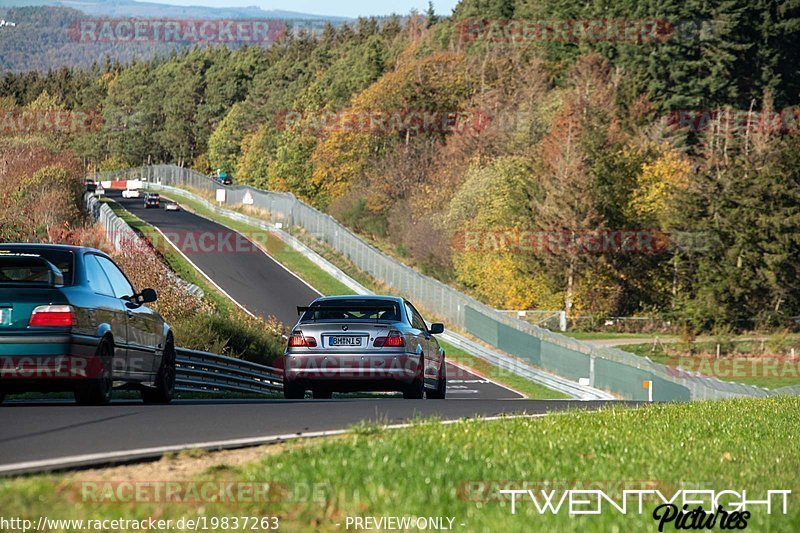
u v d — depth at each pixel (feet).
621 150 619.26
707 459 65.92
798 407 114.62
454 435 66.39
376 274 558.97
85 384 84.48
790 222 571.69
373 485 46.47
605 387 320.91
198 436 65.00
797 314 566.36
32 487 43.50
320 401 102.63
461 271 603.26
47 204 498.69
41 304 82.02
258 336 243.81
